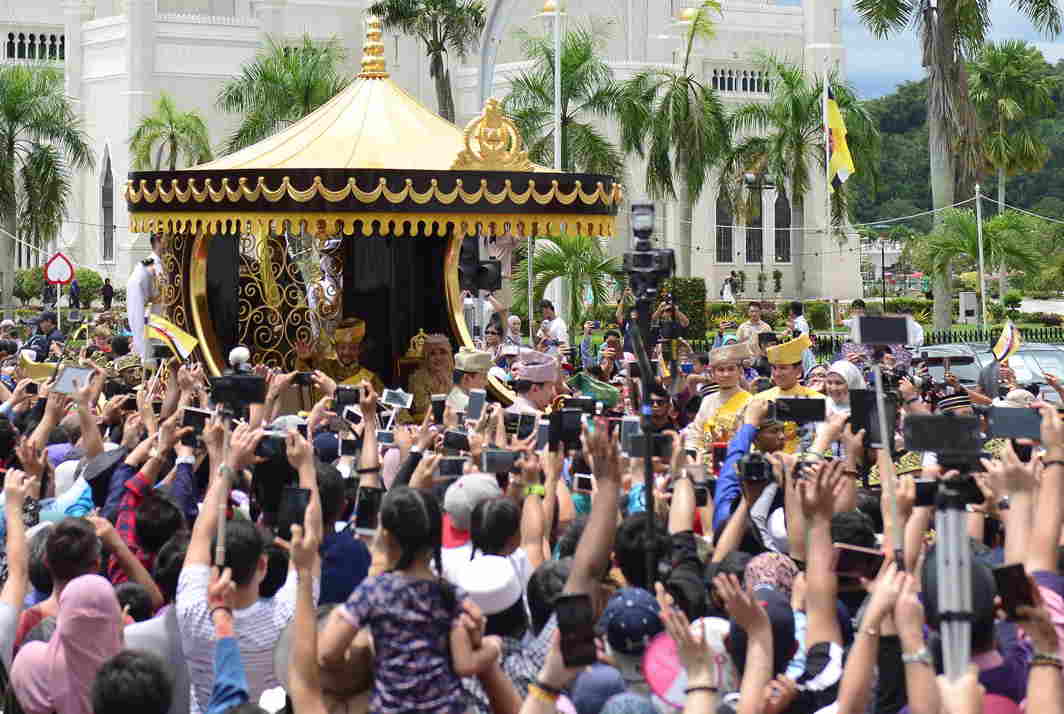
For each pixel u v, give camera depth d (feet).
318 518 25.43
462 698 21.02
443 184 52.26
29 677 23.25
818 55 287.28
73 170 280.31
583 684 20.45
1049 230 278.26
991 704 19.74
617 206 56.34
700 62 275.18
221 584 22.70
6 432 35.27
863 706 19.04
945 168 153.89
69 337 113.50
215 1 303.07
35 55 300.61
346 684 22.04
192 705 24.41
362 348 60.54
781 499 30.83
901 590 18.92
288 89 214.07
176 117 239.30
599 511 22.31
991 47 250.98
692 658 18.58
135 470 31.53
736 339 90.99
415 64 281.33
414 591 20.83
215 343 57.82
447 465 31.04
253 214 52.44
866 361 55.36
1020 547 23.57
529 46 182.09
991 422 24.53
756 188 214.07
